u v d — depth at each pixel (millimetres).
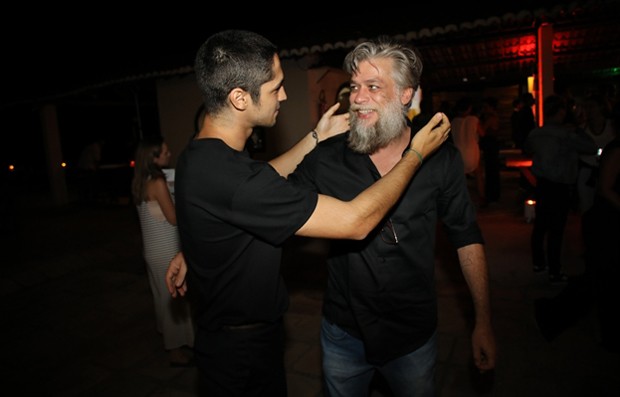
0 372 3113
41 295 4715
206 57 1270
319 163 1570
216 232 1294
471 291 1563
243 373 1424
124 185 10430
